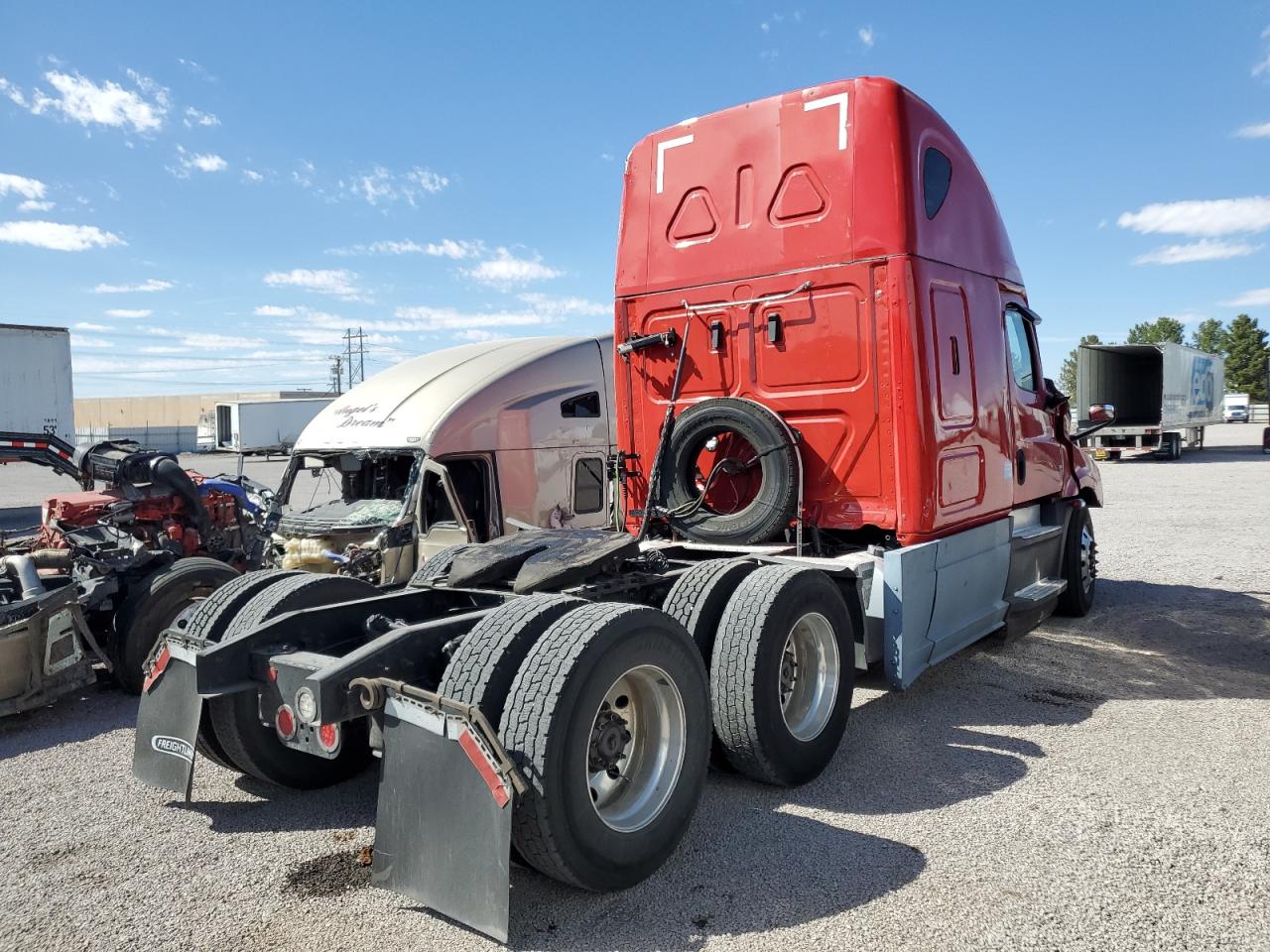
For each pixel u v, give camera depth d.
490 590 4.09
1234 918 2.89
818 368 5.23
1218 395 35.28
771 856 3.39
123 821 3.85
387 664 3.21
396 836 2.90
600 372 8.78
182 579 5.85
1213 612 7.69
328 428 7.67
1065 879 3.16
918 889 3.12
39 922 3.01
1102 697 5.37
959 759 4.39
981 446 5.68
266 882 3.29
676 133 5.88
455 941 2.86
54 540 6.90
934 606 5.04
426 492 7.00
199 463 37.03
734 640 3.89
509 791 2.66
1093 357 27.67
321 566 6.46
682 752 3.36
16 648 5.03
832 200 5.16
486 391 7.56
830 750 4.23
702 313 5.71
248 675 3.60
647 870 3.16
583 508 8.47
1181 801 3.82
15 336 18.56
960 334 5.46
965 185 5.69
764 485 5.15
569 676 2.89
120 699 5.79
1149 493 17.80
